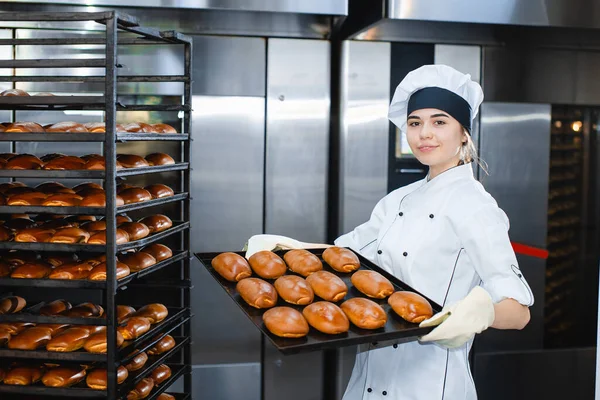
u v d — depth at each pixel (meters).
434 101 1.59
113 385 1.44
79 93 2.55
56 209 1.46
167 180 2.70
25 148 2.55
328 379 2.84
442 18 2.38
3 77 1.46
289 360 2.80
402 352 1.64
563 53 2.91
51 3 2.22
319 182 2.80
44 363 1.61
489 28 2.52
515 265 1.50
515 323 1.44
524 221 2.97
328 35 2.70
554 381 3.01
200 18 2.43
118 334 1.54
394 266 1.70
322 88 2.76
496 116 2.90
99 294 2.55
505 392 2.99
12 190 1.64
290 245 1.88
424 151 1.63
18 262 1.65
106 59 1.38
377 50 2.76
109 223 1.40
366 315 1.36
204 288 2.73
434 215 1.65
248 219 2.75
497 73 2.87
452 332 1.29
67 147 2.58
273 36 2.69
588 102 2.95
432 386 1.59
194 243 2.72
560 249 3.02
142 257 1.66
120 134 1.42
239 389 2.78
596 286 3.05
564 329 3.05
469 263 1.62
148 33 1.55
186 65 1.75
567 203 3.00
